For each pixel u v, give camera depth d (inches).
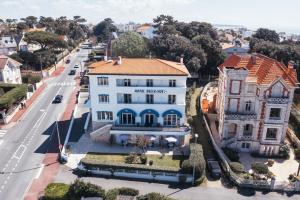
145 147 2461.9
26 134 2709.2
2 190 1924.2
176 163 2249.0
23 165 2213.3
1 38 6727.4
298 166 2283.5
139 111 2516.0
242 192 1988.2
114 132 2468.0
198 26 7170.3
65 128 2832.2
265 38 7701.8
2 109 2908.5
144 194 1908.2
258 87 2329.0
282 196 1963.6
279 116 2356.1
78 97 3624.5
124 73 2404.0
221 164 2251.5
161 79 2442.2
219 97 2861.7
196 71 4330.7
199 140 2620.6
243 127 2449.6
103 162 2126.0
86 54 7204.7
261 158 2416.3
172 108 2500.0
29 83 4180.6
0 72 3737.7
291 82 2327.8
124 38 4906.5
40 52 5413.4
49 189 1835.6
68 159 2289.6
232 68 2420.0
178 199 1868.8
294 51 4217.5
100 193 1797.5
